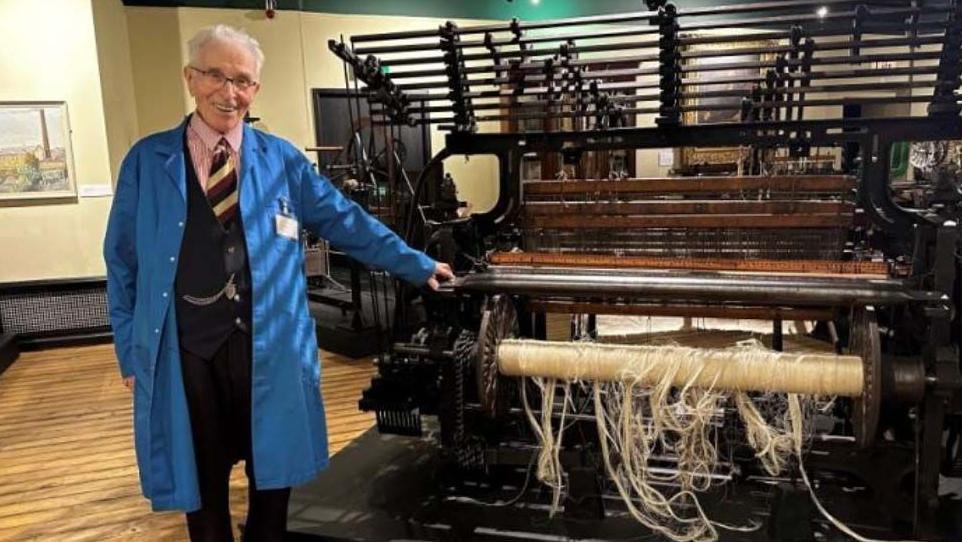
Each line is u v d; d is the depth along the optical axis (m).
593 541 2.12
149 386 1.68
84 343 5.28
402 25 6.53
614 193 2.54
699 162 5.76
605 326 3.92
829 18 2.15
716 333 2.81
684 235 2.47
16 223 5.25
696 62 5.25
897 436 2.30
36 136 5.23
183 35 6.15
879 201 2.35
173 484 1.72
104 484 2.92
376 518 2.29
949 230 1.84
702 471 2.29
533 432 2.54
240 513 2.58
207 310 1.68
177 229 1.66
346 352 4.78
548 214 2.55
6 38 5.09
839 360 1.88
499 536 2.16
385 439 2.95
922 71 2.18
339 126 6.65
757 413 2.04
